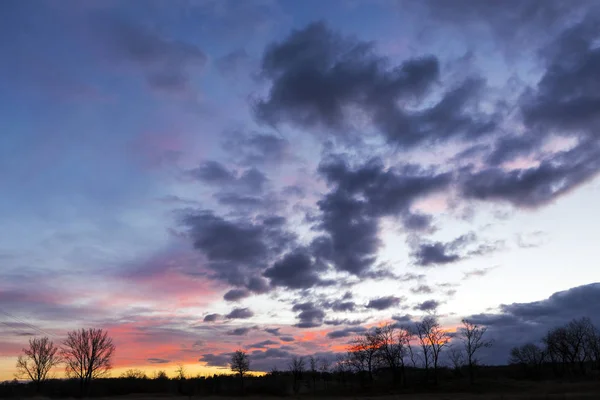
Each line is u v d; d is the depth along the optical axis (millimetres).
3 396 115312
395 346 144750
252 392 143125
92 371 128625
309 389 151750
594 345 155625
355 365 148750
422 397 100750
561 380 135000
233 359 153000
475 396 95125
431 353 138500
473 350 136875
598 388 101750
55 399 117188
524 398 80875
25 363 128000
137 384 154000
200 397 126375
